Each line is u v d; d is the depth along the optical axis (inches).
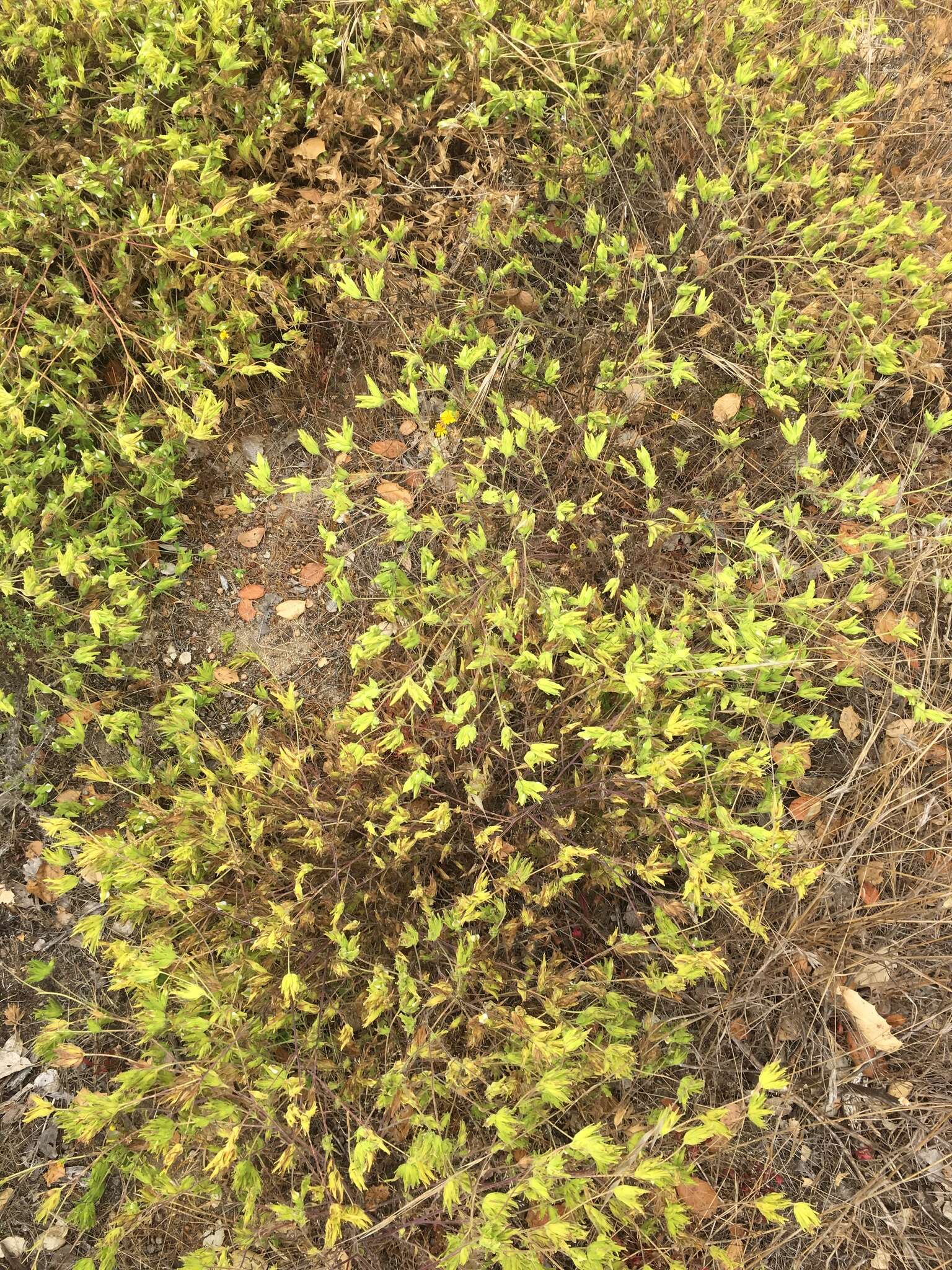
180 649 32.5
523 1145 25.2
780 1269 29.2
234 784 29.2
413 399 28.0
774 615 31.3
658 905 27.7
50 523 29.7
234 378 31.9
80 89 30.9
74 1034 27.3
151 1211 27.1
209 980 25.6
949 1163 30.1
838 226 32.0
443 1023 27.9
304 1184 24.4
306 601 33.0
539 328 33.7
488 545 31.4
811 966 30.4
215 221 30.4
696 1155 29.2
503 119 32.4
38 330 29.7
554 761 27.3
